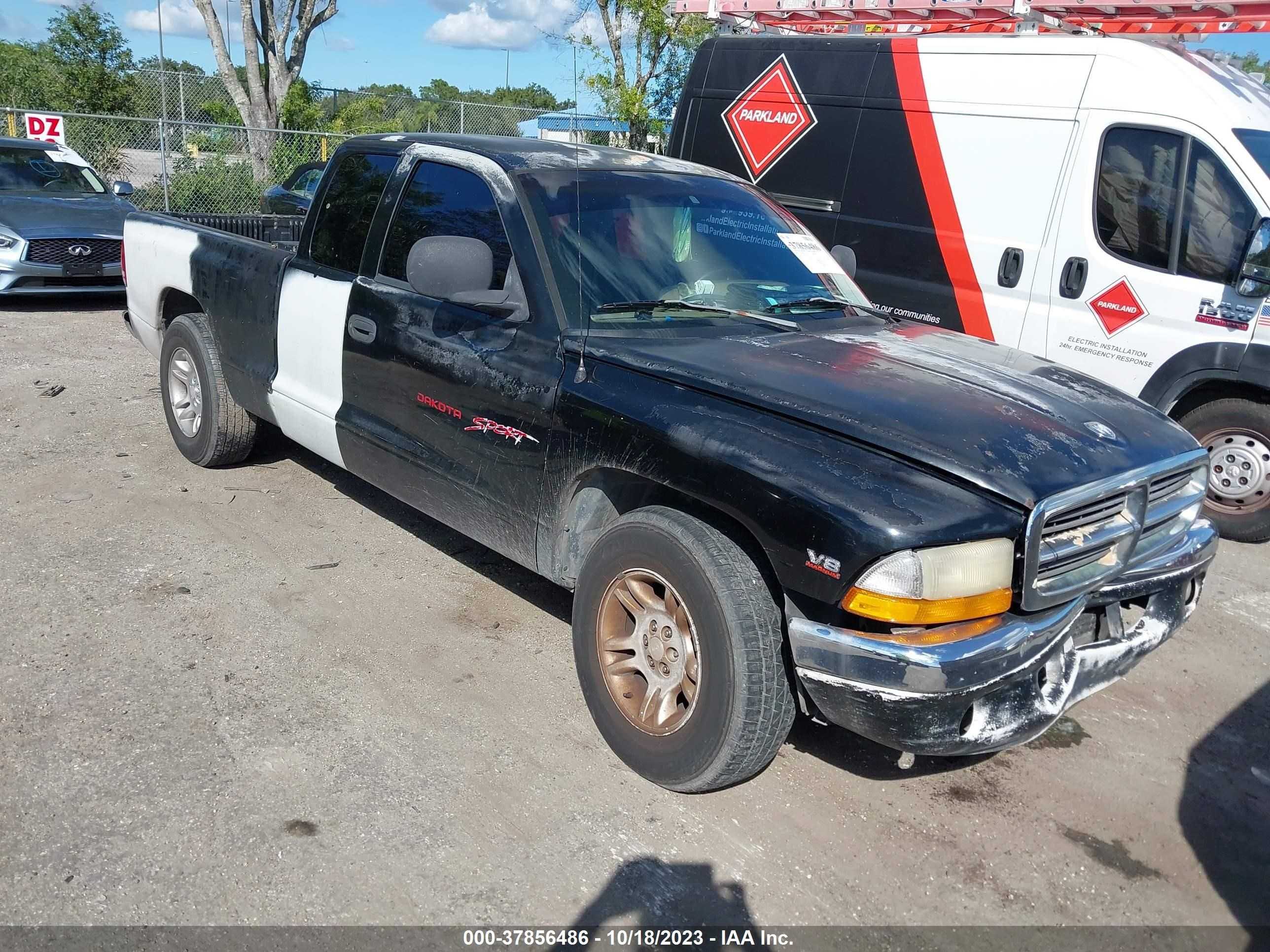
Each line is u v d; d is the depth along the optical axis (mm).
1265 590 5207
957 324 6637
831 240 7152
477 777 3182
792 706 2934
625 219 3871
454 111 18438
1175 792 3400
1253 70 6711
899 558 2568
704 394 3102
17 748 3154
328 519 5180
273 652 3854
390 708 3537
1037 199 6219
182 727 3330
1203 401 5898
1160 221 5773
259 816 2930
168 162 17234
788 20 8219
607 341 3418
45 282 10289
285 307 4738
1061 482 2725
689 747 3004
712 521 3059
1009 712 2789
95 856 2730
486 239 3822
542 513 3539
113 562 4512
